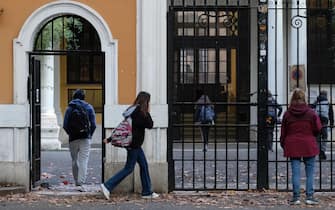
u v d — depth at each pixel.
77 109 11.56
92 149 18.94
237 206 9.43
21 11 10.37
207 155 16.38
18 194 10.36
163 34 10.34
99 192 10.70
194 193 10.53
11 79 10.41
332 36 18.72
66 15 10.55
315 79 18.64
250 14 17.97
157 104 10.36
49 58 18.77
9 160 10.46
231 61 19.45
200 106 12.50
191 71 15.62
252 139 17.55
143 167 10.04
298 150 9.52
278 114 11.33
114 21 10.34
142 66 10.30
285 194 10.41
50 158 16.50
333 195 10.45
